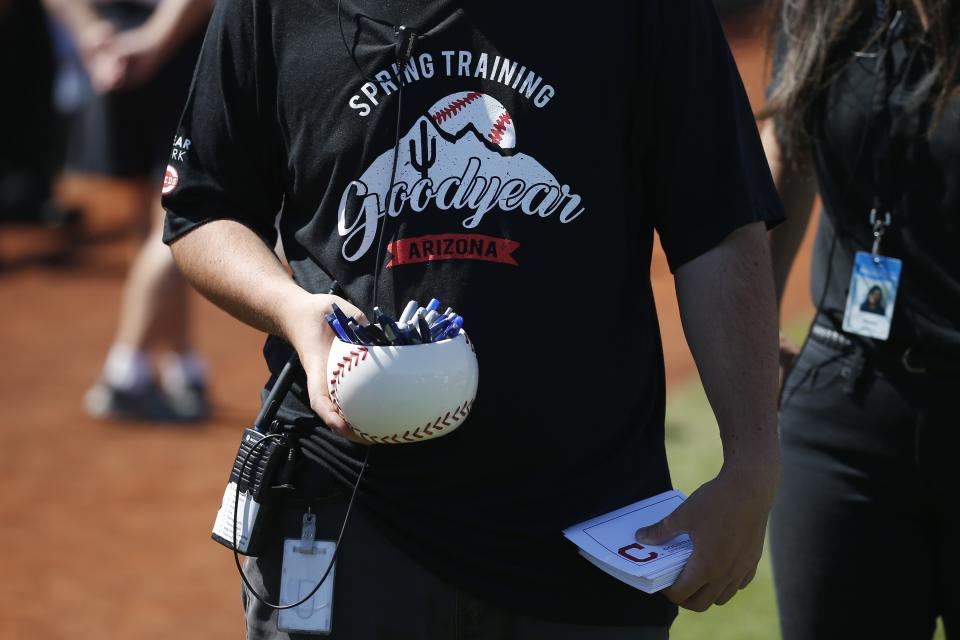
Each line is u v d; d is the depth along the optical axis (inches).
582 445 268.4
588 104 264.8
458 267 265.0
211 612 610.9
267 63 286.2
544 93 264.4
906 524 353.1
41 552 673.6
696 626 558.6
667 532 263.1
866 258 349.7
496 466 265.3
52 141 1533.0
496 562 264.2
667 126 272.2
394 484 268.7
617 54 265.9
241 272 283.3
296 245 292.2
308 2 280.7
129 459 810.8
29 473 784.3
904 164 340.5
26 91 1472.7
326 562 275.4
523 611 265.0
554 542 266.1
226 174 296.2
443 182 267.6
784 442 369.7
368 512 271.7
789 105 354.3
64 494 753.0
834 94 350.3
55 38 1614.2
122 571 654.5
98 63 863.7
